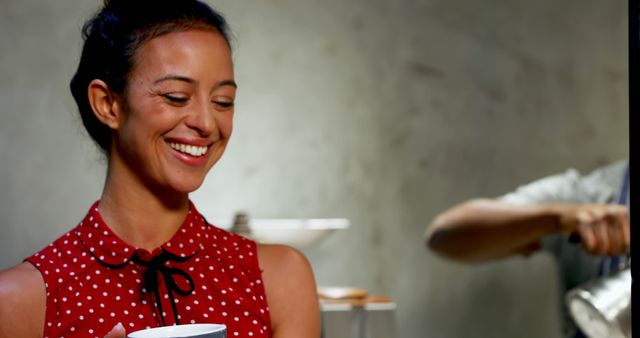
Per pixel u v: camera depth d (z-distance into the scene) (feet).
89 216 4.15
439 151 12.85
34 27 11.57
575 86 13.32
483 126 13.00
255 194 12.19
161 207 4.14
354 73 12.58
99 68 4.08
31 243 11.51
